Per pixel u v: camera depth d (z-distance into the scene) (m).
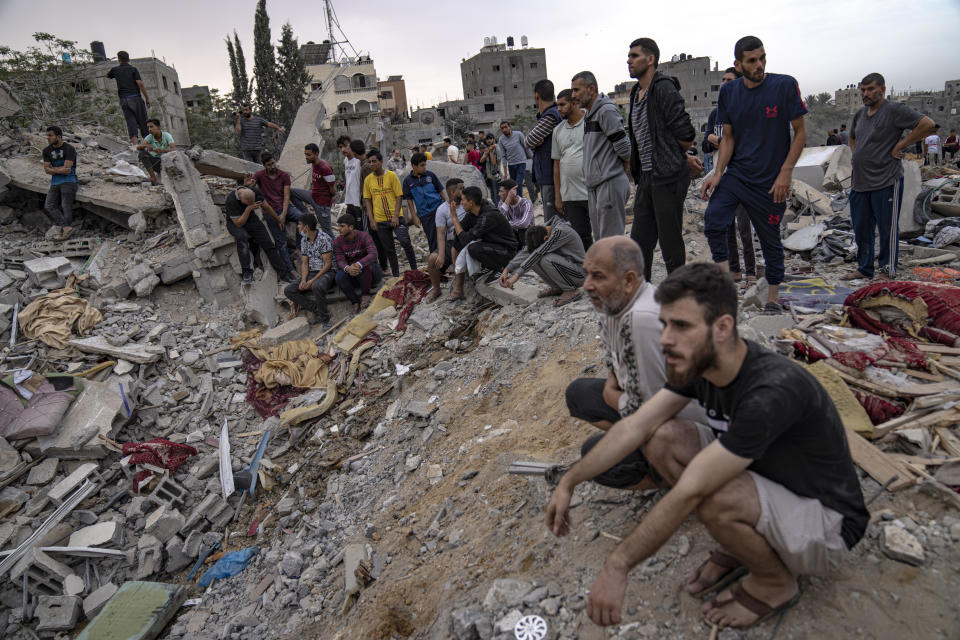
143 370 7.72
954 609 2.12
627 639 2.39
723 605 2.29
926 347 3.58
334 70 52.66
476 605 2.96
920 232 6.96
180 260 9.18
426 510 4.46
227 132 33.53
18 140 11.46
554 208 7.18
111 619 5.05
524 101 59.59
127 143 13.09
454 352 6.86
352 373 7.27
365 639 3.45
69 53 16.56
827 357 3.61
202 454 6.94
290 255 10.09
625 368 2.66
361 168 9.80
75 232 10.18
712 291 1.90
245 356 8.17
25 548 5.88
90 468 6.53
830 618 2.19
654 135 4.48
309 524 5.31
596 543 3.00
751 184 4.48
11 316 8.19
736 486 1.98
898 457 2.81
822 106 65.25
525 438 4.52
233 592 5.14
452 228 8.18
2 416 6.61
